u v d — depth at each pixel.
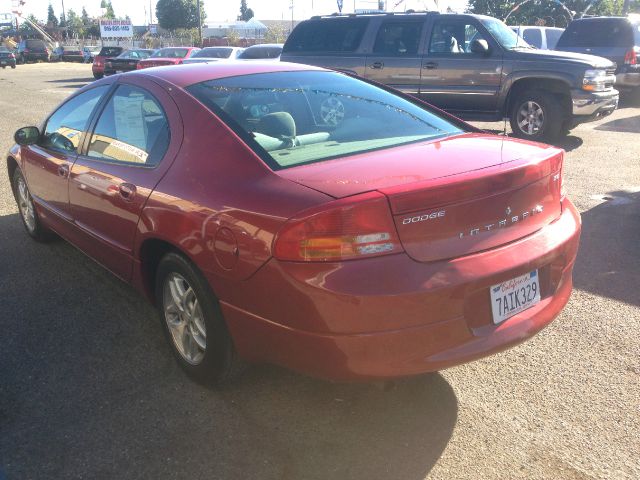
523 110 9.71
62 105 4.66
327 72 3.96
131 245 3.44
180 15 88.00
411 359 2.46
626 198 6.51
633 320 3.88
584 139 10.05
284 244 2.45
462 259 2.54
